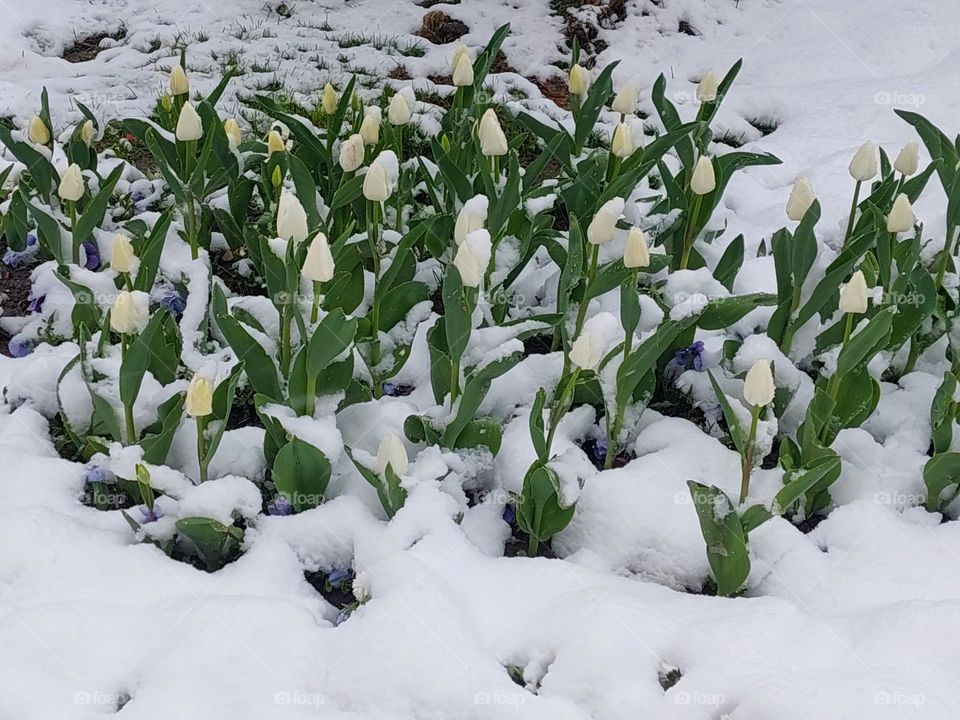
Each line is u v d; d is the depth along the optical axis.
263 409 1.55
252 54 2.98
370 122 1.93
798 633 1.43
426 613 1.42
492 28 3.17
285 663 1.39
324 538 1.55
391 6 3.36
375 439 1.69
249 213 2.22
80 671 1.38
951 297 1.88
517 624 1.46
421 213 2.06
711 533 1.49
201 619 1.42
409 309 1.84
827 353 1.70
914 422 1.77
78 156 2.11
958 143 1.95
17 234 2.07
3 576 1.48
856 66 2.98
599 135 2.60
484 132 1.76
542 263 2.08
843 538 1.60
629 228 1.92
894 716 1.33
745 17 3.29
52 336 1.90
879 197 1.88
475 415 1.72
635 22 3.22
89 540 1.51
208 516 1.51
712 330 1.82
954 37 3.04
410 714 1.35
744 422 1.55
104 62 2.93
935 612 1.45
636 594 1.49
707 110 2.00
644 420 1.78
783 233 1.73
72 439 1.67
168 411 1.57
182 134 1.89
